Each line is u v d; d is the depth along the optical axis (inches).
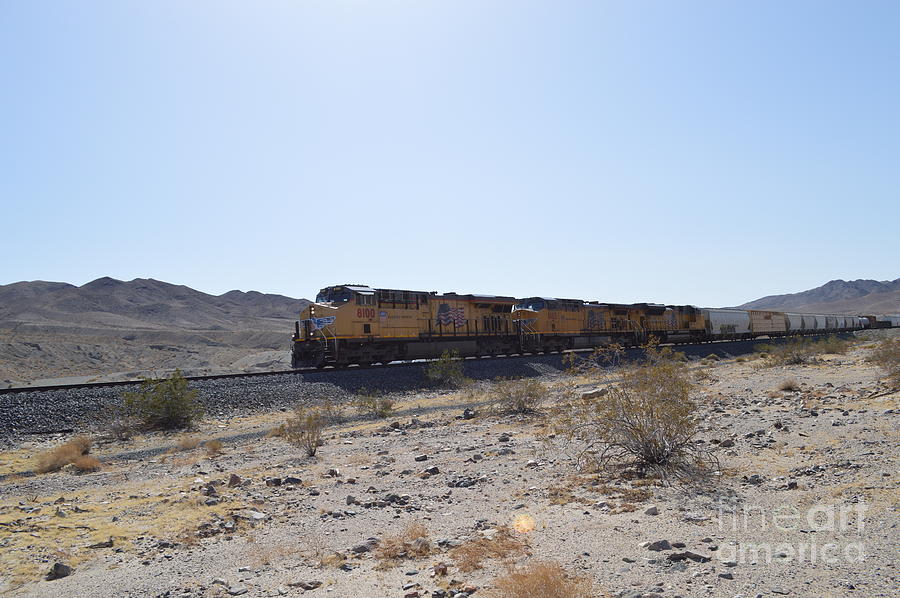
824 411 717.3
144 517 448.8
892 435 526.9
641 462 504.4
